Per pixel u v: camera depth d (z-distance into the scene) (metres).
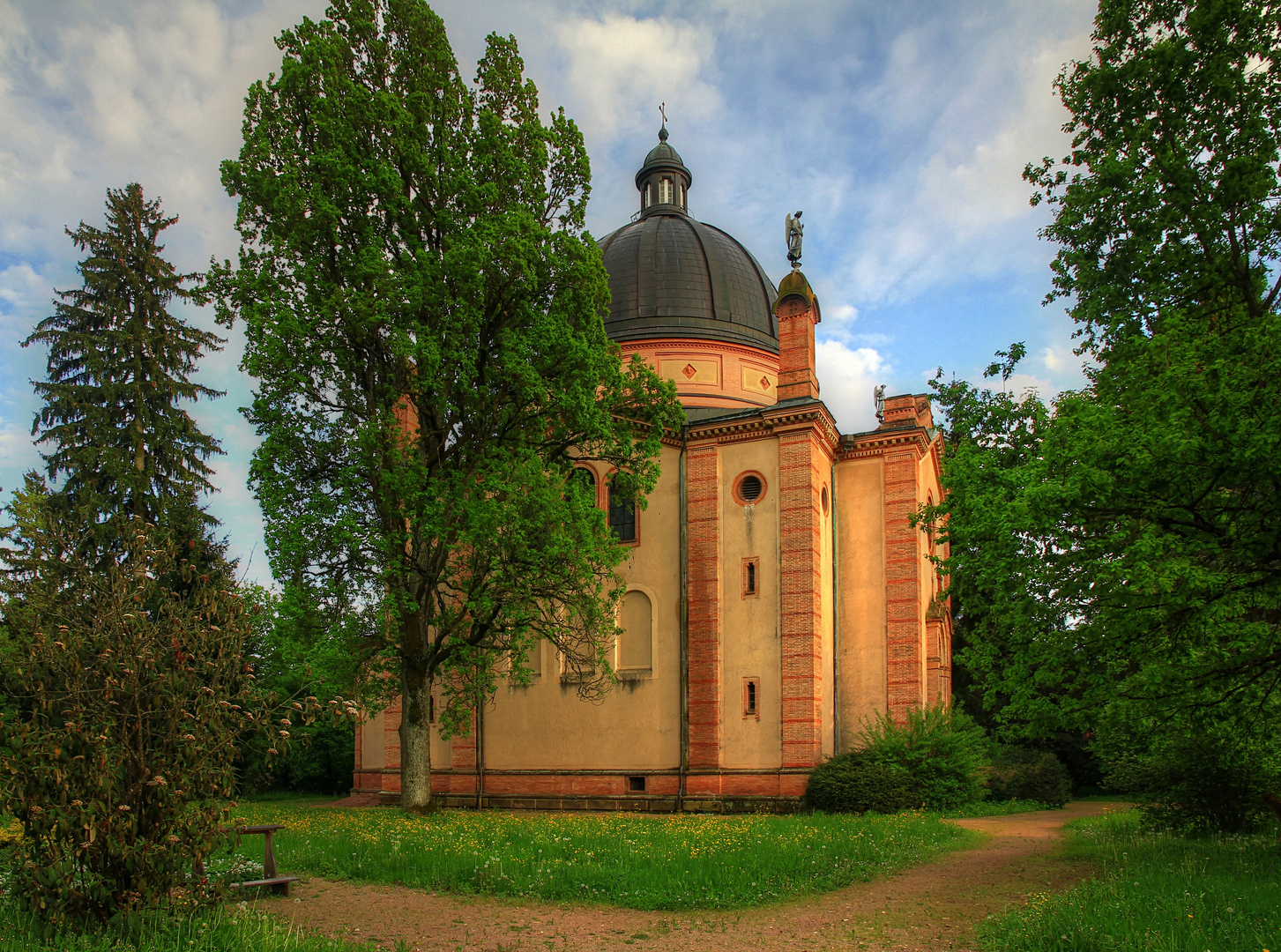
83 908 9.27
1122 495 12.01
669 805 27.03
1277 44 17.06
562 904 11.60
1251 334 12.05
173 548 11.02
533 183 23.75
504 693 29.88
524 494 21.39
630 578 29.25
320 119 21.25
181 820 9.78
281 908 11.28
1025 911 10.45
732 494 28.73
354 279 21.69
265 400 21.64
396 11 23.50
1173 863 12.71
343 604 21.44
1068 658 12.75
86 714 9.63
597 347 23.62
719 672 27.61
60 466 31.23
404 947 8.98
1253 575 13.01
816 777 25.16
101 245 33.06
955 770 25.31
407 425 29.50
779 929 10.45
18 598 9.96
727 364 34.91
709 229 39.47
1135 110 18.36
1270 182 16.75
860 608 29.23
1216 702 13.02
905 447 29.41
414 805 22.53
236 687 11.10
